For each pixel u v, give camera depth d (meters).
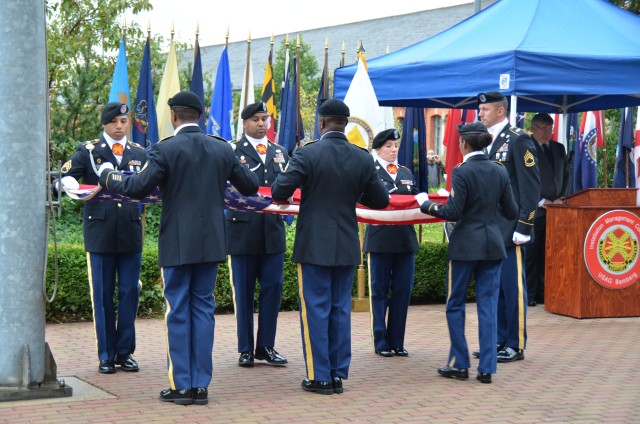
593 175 13.45
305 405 5.86
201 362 5.89
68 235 11.47
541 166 10.48
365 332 8.69
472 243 6.56
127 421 5.36
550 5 9.55
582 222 9.48
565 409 5.83
